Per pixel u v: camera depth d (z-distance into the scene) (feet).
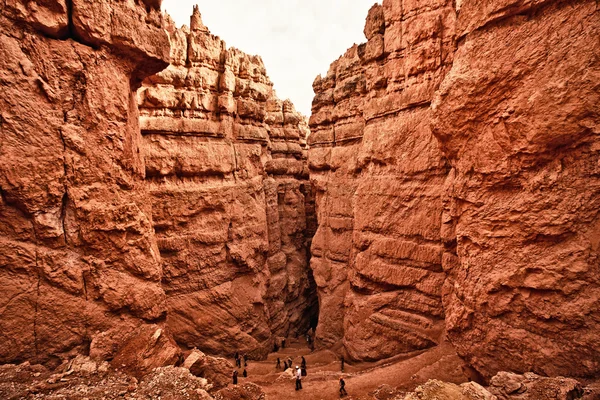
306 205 131.23
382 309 67.36
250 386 40.52
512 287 36.60
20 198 32.40
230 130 88.58
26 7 32.99
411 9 63.41
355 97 90.74
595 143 32.04
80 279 35.14
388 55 69.00
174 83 77.87
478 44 39.73
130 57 41.42
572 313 32.37
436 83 60.39
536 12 36.14
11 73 32.12
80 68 36.40
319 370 67.72
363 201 73.51
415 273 62.75
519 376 33.55
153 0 43.11
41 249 33.60
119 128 39.93
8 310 31.22
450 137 42.34
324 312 90.02
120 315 37.55
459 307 41.96
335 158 94.12
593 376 30.89
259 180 97.66
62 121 35.37
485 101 38.70
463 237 42.04
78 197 35.83
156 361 35.50
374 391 46.34
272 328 98.94
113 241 38.24
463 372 44.45
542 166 35.42
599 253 31.58
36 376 30.45
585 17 32.78
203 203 78.84
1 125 31.58
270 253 104.68
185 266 75.51
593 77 31.86
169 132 75.25
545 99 34.24
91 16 36.65
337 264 90.99
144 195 46.29
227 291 81.25
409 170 64.18
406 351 61.72
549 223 34.27
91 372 32.12
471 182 40.81
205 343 75.51
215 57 85.71
